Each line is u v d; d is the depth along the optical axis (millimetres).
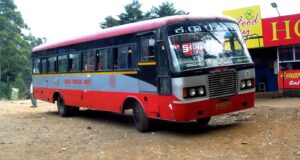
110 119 16953
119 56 13812
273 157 8750
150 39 12133
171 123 14266
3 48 67938
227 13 21234
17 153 10977
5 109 24281
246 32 20641
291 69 19828
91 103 15828
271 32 19859
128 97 13328
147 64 12297
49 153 10789
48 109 23547
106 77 14617
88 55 15945
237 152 9414
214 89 11375
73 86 17250
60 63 18438
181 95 11000
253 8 20344
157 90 11883
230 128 12133
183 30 11555
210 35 11820
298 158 8500
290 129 10859
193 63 11234
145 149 10508
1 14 69312
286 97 19547
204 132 12078
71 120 17203
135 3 56969
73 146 11484
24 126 15883
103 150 10734
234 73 11805
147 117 12680
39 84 20906
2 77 68375
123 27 13664
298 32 19156
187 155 9586
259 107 15945
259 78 22172
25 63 70125
